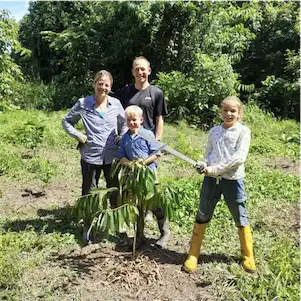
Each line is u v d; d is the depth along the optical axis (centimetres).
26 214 533
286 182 698
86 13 1802
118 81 1677
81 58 1714
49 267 389
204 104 1312
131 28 1543
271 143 1052
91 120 445
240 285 364
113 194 451
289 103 1617
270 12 1789
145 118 473
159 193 376
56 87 1764
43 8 2119
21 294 343
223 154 378
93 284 363
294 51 1631
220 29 1504
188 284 370
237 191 384
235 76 1420
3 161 727
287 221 535
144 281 371
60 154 845
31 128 956
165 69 1491
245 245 390
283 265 382
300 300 339
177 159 845
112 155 452
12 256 391
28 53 1520
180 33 1463
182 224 508
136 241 439
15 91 1633
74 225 493
